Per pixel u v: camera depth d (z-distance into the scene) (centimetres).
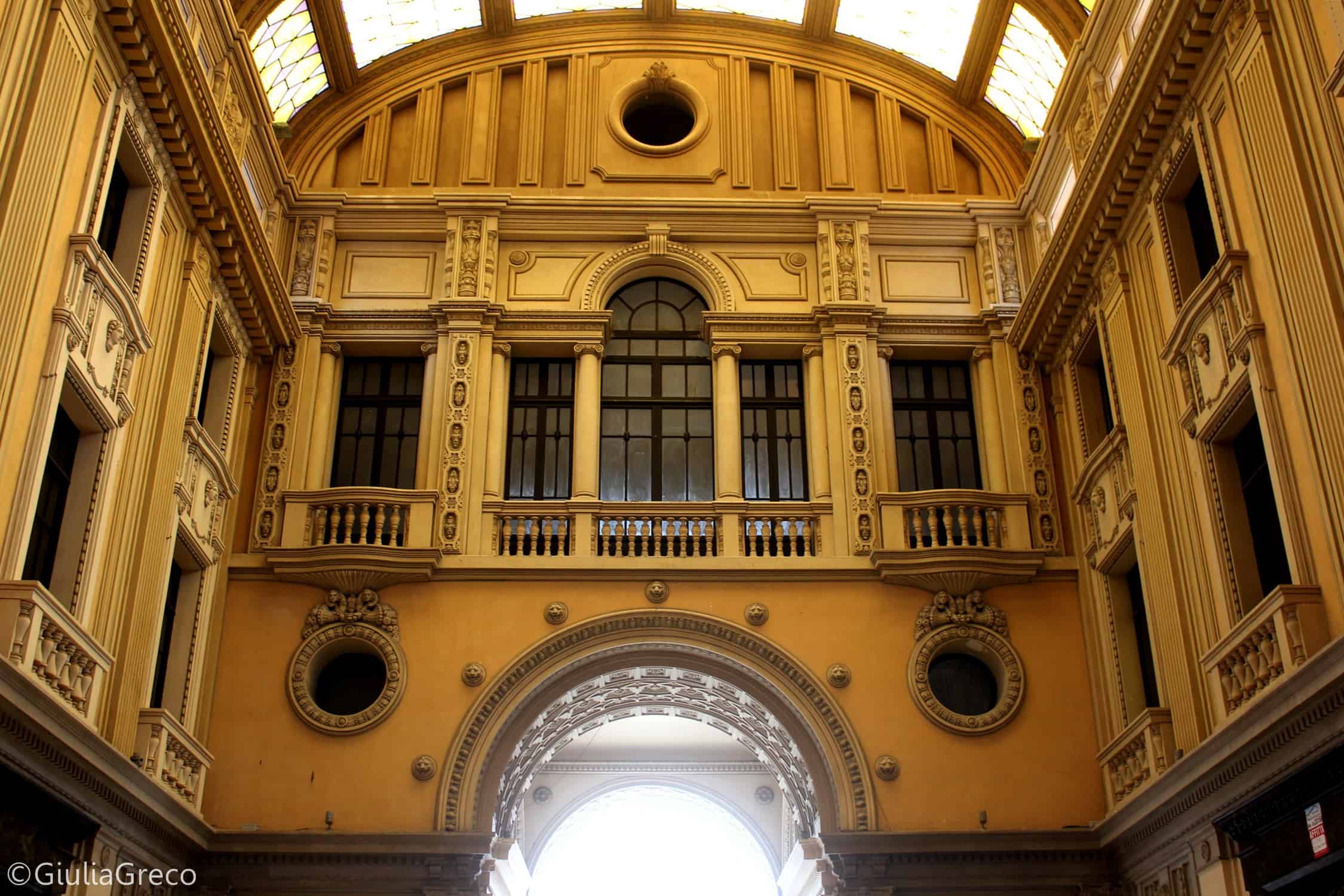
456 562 1570
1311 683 986
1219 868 1182
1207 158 1253
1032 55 1738
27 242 1043
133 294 1254
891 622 1563
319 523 1592
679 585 1578
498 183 1852
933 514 1603
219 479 1527
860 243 1781
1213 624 1247
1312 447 1062
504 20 1914
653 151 1869
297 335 1705
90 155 1166
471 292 1728
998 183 1880
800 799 1705
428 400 1689
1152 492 1377
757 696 1558
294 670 1517
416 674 1522
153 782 1220
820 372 1716
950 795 1479
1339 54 1044
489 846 1430
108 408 1190
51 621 1023
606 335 1748
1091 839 1435
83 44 1145
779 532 1616
